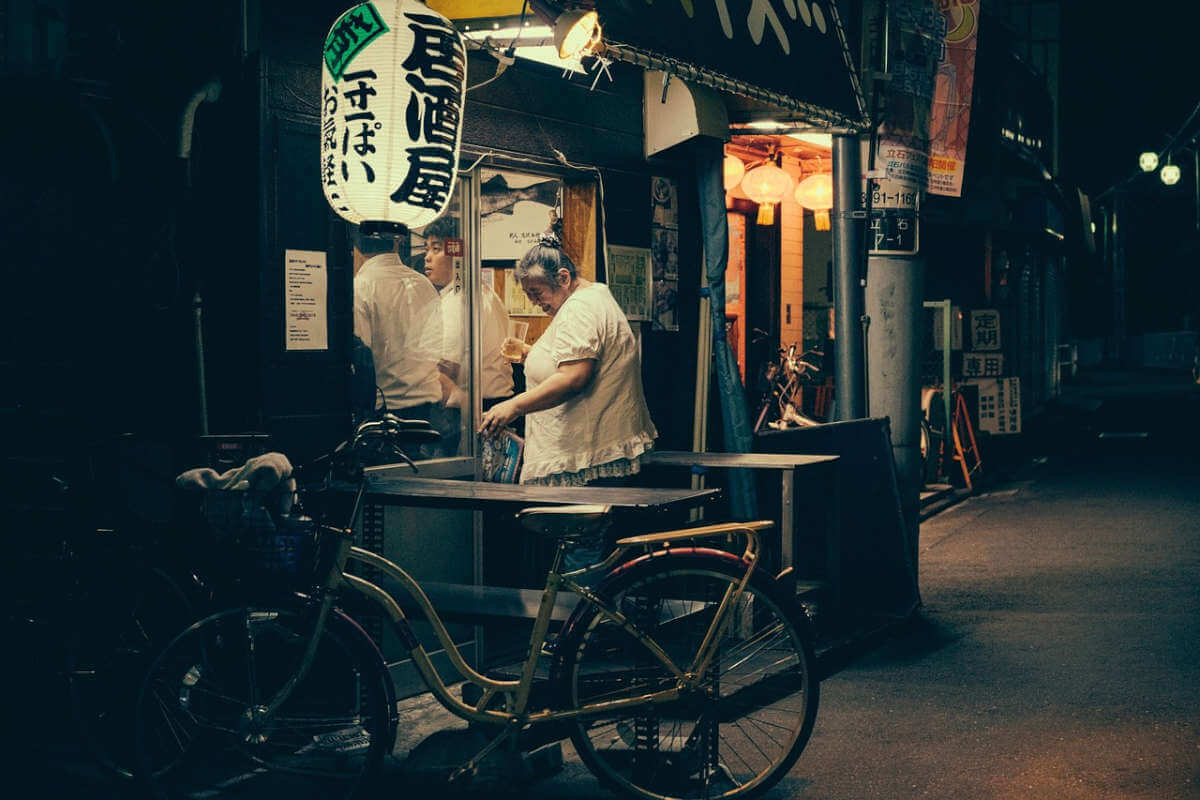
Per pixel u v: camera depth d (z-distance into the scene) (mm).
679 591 5512
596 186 7867
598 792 5125
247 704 4793
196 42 5758
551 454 6074
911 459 9086
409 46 5273
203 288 5809
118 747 5262
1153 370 51781
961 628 8016
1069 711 6172
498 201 7602
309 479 5766
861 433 8188
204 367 5809
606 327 5984
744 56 7062
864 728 5949
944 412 14766
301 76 5891
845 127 8445
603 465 6102
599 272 7914
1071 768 5352
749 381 13094
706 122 8148
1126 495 14133
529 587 7504
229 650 4801
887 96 8875
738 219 12836
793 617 4922
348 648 4766
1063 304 40094
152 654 4703
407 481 5887
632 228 8461
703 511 7895
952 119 9562
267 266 5707
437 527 6688
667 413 8961
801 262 14445
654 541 4883
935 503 13711
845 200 8922
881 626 7840
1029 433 22766
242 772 5246
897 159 8898
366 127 5281
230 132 5734
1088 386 39250
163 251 5789
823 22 8391
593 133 8008
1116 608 8477
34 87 5711
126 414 5867
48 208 5918
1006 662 7137
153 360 5832
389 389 6484
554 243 6102
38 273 5945
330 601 4762
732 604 4906
